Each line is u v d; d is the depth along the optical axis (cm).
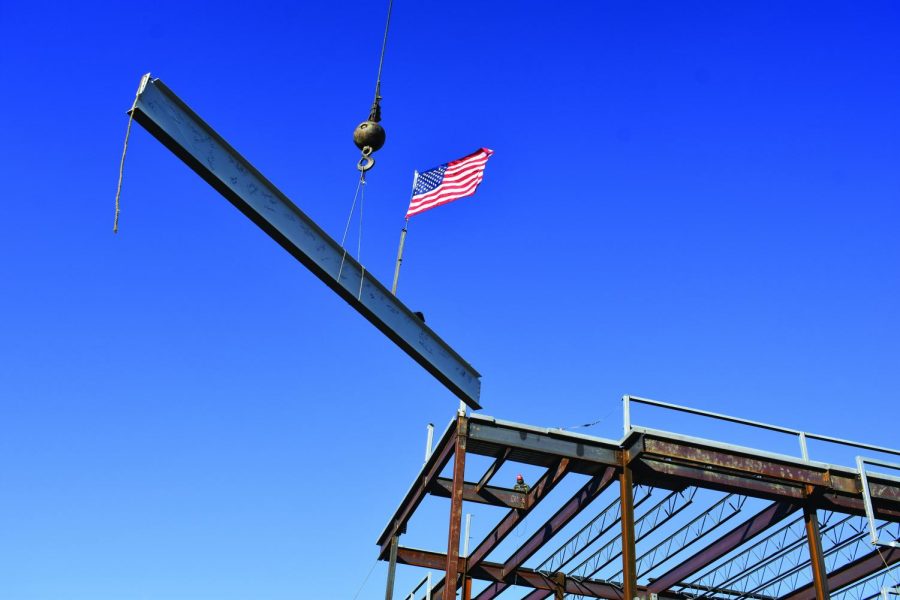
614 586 2878
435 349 1179
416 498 2473
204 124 907
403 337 1122
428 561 2711
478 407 1231
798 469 2189
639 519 2483
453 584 1950
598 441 2189
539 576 2808
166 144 879
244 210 955
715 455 2148
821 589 2091
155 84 862
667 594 2861
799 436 2239
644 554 2700
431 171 1908
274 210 980
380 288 1105
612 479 2198
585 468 2222
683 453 2131
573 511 2345
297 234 999
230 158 941
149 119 847
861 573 2511
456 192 1847
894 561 2402
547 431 2180
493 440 2156
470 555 2752
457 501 2055
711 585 2831
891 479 2212
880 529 2366
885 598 2248
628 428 2147
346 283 1048
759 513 2405
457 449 2130
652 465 2159
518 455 2211
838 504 2214
